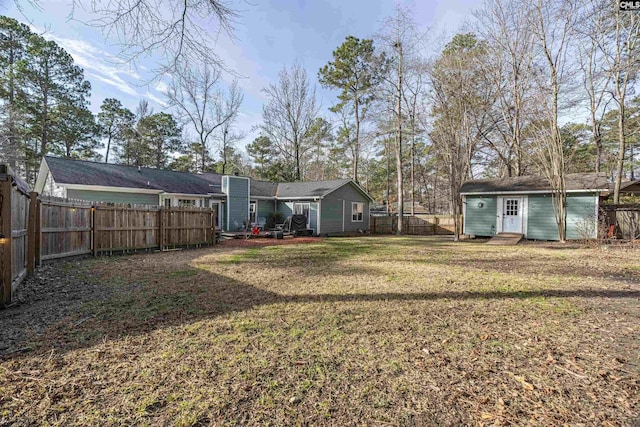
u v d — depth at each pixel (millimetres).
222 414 1859
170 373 2318
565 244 11906
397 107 17828
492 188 14906
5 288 3809
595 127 16703
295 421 1810
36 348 2711
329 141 29906
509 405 1986
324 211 18328
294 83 26453
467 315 3734
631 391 2146
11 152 16234
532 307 4047
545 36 14203
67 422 1763
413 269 6754
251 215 19094
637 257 8289
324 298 4441
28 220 5527
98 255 8203
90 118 24453
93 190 13227
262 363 2496
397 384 2221
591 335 3139
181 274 6070
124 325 3305
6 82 17281
